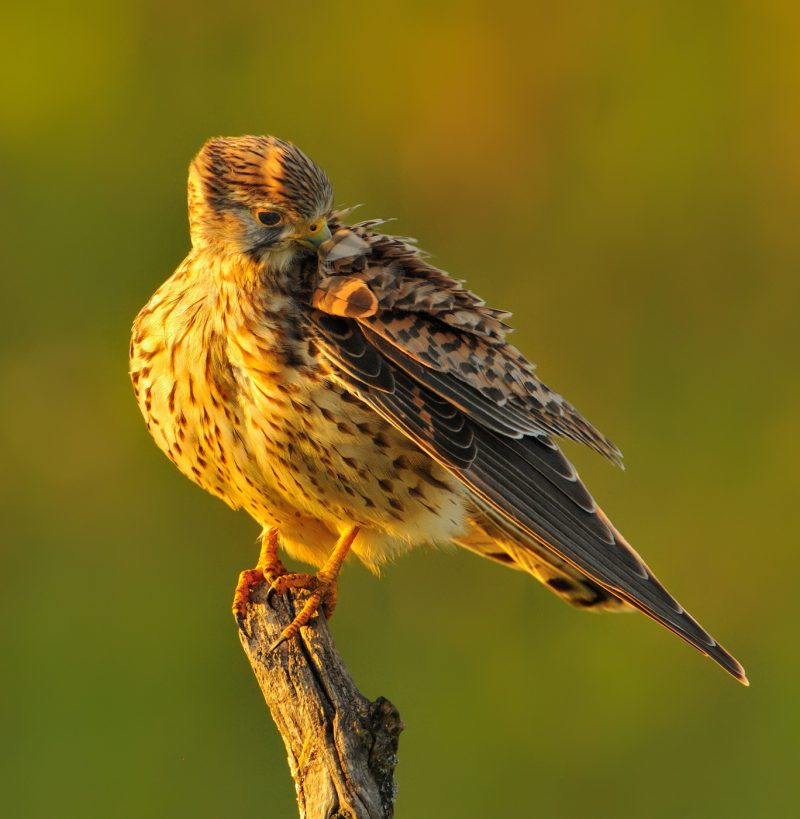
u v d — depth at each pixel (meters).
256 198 8.09
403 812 12.50
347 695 7.46
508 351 8.56
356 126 14.61
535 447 8.33
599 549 8.09
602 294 14.45
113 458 13.62
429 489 8.29
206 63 14.53
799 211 14.67
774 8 14.75
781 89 14.78
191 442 8.38
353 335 8.07
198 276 8.24
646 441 14.19
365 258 8.33
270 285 8.13
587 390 14.38
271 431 8.10
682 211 14.63
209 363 8.15
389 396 8.02
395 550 8.62
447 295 8.33
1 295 13.91
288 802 12.20
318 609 7.88
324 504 8.32
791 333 14.45
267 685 7.64
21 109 14.23
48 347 13.84
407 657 12.73
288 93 14.59
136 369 8.38
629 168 14.62
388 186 14.61
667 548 13.88
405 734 12.61
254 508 8.57
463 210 14.55
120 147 14.27
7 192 14.09
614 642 13.11
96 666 12.91
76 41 14.38
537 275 14.51
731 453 14.26
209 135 14.43
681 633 7.87
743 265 14.61
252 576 8.16
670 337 14.52
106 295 13.98
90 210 14.09
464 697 12.75
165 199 14.23
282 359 8.01
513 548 8.96
